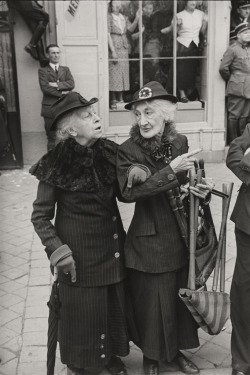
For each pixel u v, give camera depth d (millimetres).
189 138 7953
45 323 3500
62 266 2564
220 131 7984
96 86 7559
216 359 3072
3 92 7086
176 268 2746
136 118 2721
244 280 2744
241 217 2750
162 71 7852
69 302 2725
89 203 2637
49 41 7523
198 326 2912
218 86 7859
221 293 2762
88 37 7379
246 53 7582
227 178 7180
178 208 2734
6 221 5555
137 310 2848
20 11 7133
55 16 7355
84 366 2764
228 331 3373
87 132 2598
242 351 2799
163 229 2719
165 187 2562
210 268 2834
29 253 4703
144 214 2730
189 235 2732
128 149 2703
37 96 7664
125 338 2801
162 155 2719
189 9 7656
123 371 2914
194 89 8039
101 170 2672
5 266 4422
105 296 2729
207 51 7801
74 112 2576
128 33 7598
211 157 8055
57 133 2660
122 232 2838
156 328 2764
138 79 7801
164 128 2738
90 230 2660
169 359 2773
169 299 2750
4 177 7273
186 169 2602
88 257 2674
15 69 7344
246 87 7645
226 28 7695
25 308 3703
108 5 7406
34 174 2615
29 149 7820
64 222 2674
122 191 2623
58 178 2584
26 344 3256
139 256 2746
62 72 7164
